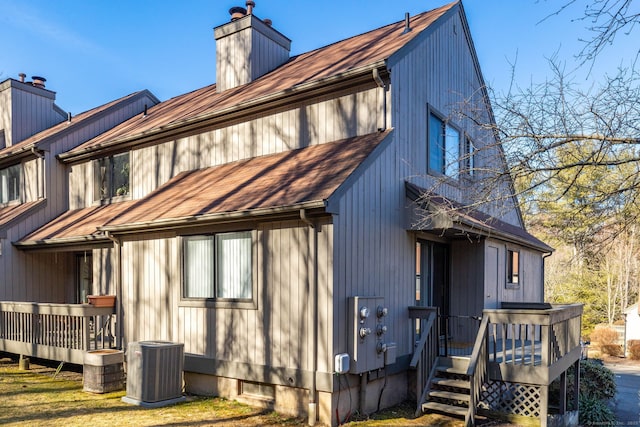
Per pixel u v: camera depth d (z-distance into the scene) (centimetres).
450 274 1046
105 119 1470
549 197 650
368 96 838
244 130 994
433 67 995
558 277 2631
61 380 945
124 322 952
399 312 833
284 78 1032
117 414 705
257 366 747
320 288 688
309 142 898
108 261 1104
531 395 730
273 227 746
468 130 1114
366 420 707
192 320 841
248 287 775
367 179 757
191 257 857
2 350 1115
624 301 2419
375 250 771
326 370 675
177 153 1108
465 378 788
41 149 1323
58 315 979
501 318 752
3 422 655
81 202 1330
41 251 1235
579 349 912
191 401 788
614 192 562
